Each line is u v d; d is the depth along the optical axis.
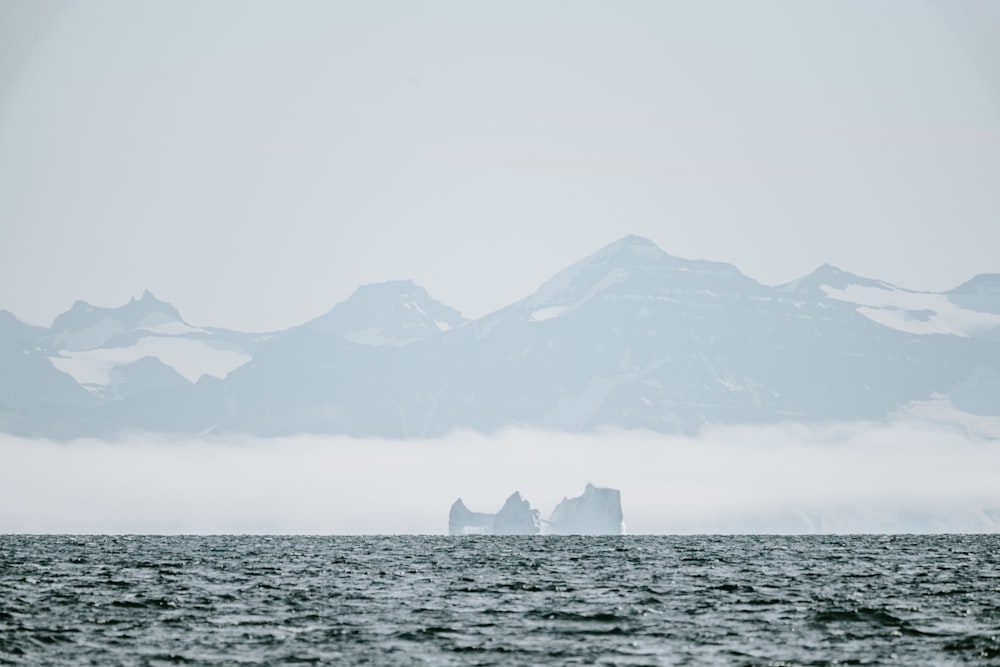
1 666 195.75
